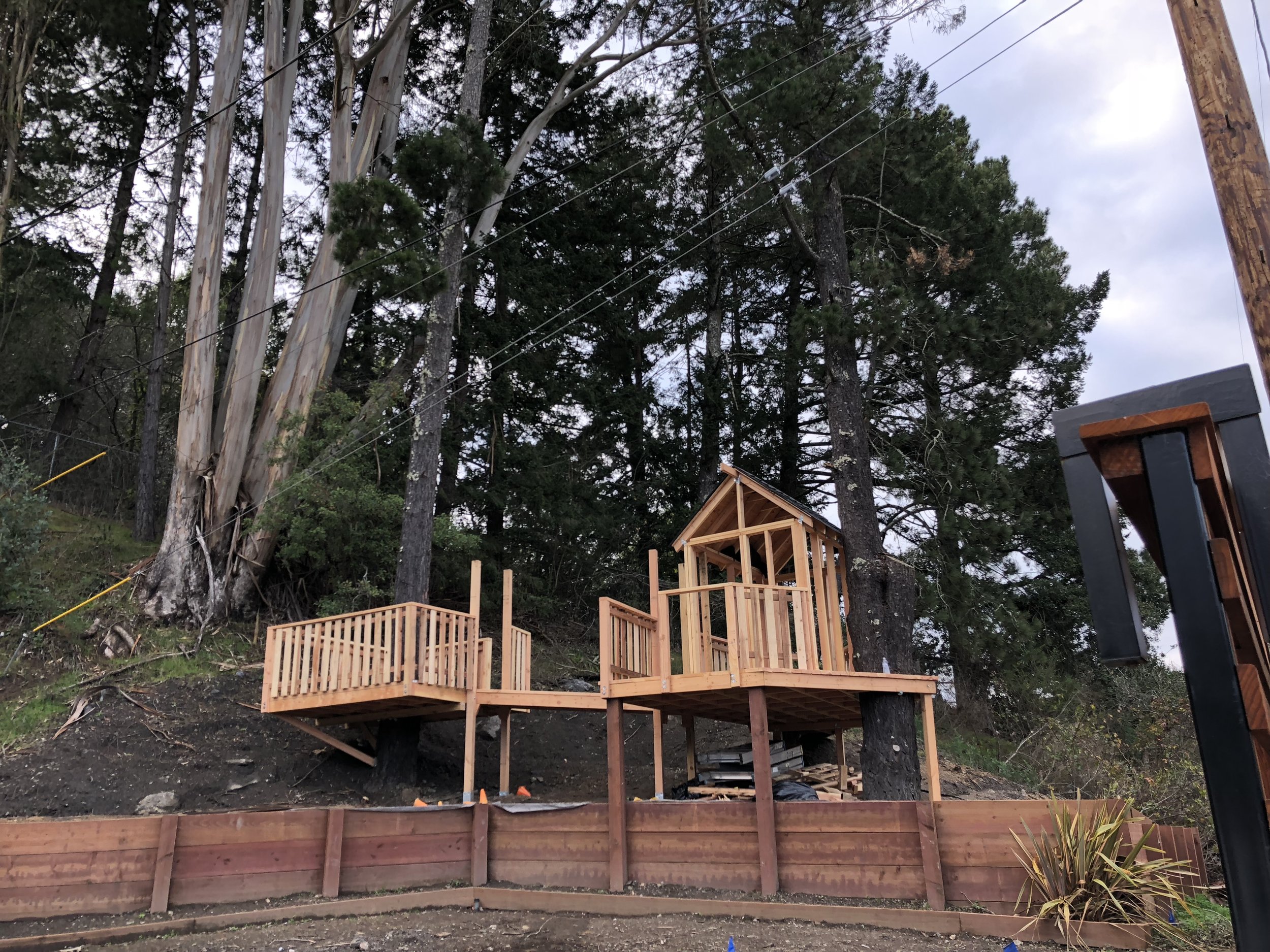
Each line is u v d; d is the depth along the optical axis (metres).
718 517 12.46
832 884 8.29
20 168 20.94
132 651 14.74
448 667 11.55
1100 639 3.97
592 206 24.42
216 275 17.89
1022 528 18.03
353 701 11.12
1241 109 5.74
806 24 13.95
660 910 8.45
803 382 23.80
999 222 19.77
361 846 9.05
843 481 12.90
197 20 24.31
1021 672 18.00
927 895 7.85
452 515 20.80
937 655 22.06
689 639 11.66
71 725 12.62
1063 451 4.33
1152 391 4.20
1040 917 7.18
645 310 25.61
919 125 14.27
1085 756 15.20
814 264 14.41
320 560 15.84
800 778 12.48
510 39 20.45
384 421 17.05
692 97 20.12
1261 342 5.30
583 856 9.22
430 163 14.20
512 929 8.08
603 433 23.81
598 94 24.31
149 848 8.43
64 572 16.61
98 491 23.11
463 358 21.05
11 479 15.25
